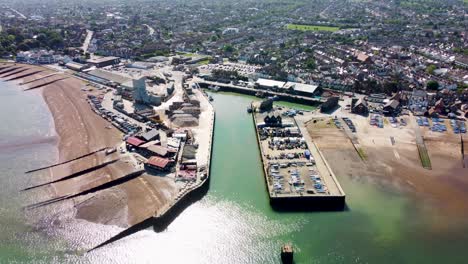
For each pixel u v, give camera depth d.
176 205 117.62
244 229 111.31
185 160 142.75
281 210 119.56
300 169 138.50
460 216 116.19
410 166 143.00
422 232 109.38
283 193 123.56
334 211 118.69
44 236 107.56
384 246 104.06
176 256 101.75
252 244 105.50
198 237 108.44
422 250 102.62
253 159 150.62
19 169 142.25
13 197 125.12
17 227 111.12
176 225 112.88
